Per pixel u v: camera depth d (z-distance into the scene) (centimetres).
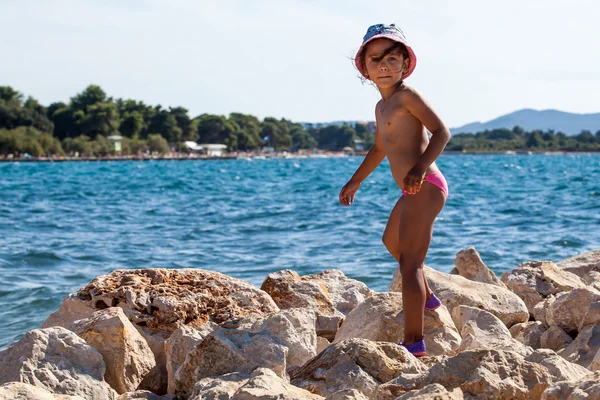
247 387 385
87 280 1175
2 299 1012
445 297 667
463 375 393
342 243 1659
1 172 7806
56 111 16762
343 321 640
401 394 387
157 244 1658
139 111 18088
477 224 2080
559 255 1459
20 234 1844
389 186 4375
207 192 4050
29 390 389
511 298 687
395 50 507
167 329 585
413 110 507
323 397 396
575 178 5869
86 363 477
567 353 570
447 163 11675
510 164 11056
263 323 512
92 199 3400
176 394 463
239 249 1577
